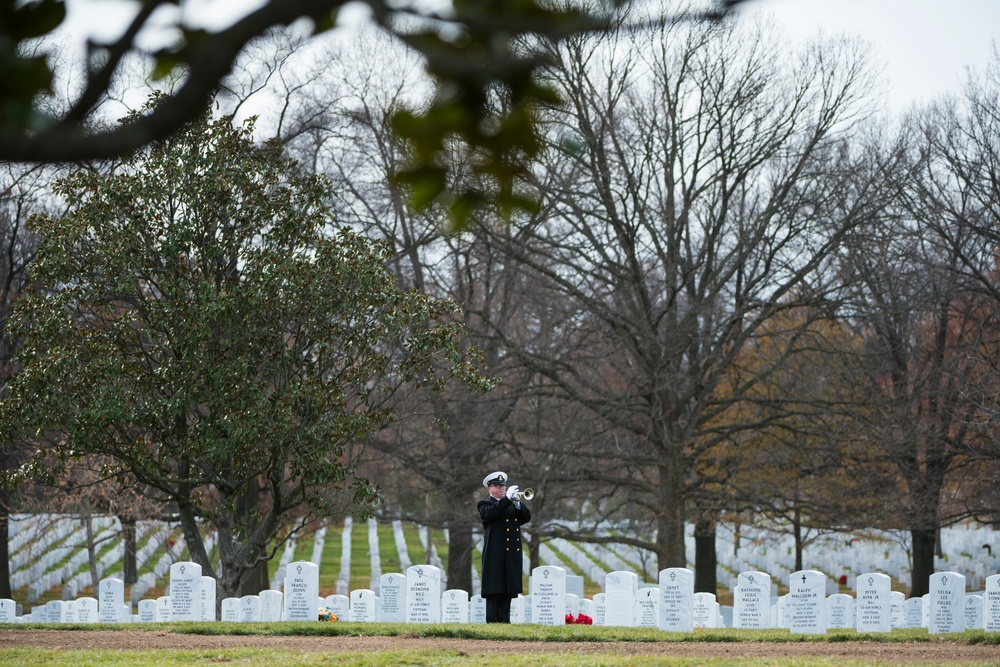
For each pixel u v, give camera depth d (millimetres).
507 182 5090
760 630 31953
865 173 60469
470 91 4895
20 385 37406
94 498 63250
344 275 39312
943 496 68250
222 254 40031
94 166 41500
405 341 41688
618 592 36281
